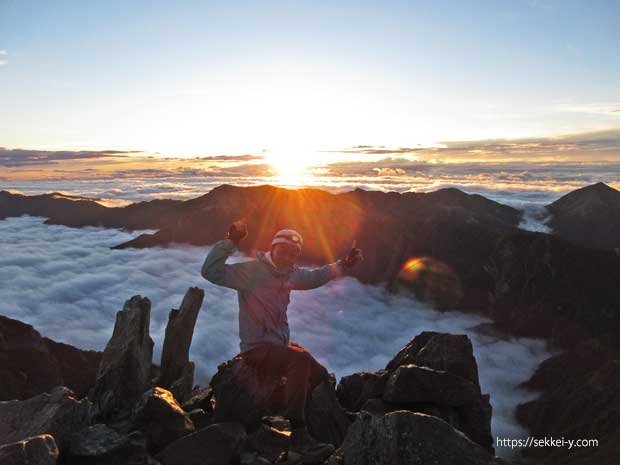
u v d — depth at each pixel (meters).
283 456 5.34
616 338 99.88
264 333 5.45
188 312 8.76
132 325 8.20
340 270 5.46
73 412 5.36
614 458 33.19
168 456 5.07
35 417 5.28
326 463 5.14
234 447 5.11
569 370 91.12
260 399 5.61
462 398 6.98
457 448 4.54
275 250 5.33
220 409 5.61
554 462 37.22
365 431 4.98
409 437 4.60
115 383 7.47
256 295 5.38
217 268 5.23
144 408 5.54
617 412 57.34
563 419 62.81
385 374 7.77
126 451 5.03
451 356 8.31
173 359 8.66
